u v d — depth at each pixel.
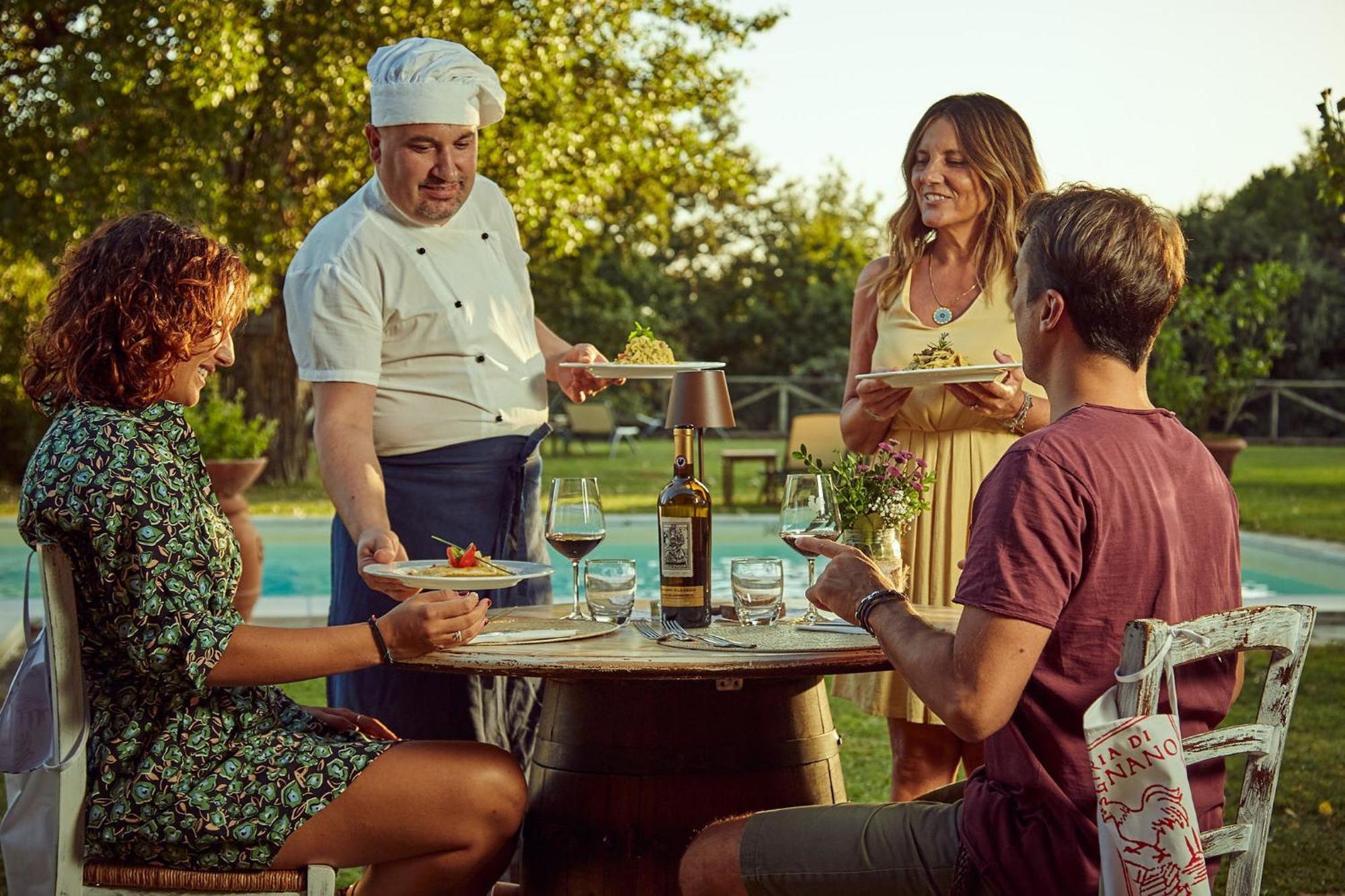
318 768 2.11
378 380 2.95
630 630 2.46
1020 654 1.69
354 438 2.87
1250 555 9.34
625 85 13.94
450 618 2.14
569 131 11.88
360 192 3.07
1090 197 1.84
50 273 11.50
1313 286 21.72
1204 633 1.62
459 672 2.13
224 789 2.08
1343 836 3.65
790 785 2.49
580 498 2.51
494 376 3.08
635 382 24.50
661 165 14.24
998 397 2.79
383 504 2.81
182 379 2.15
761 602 2.47
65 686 1.99
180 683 2.07
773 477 13.12
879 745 4.71
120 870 2.06
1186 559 1.77
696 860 2.04
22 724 2.02
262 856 2.08
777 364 27.66
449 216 2.95
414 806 2.12
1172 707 1.57
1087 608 1.73
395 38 10.77
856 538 2.49
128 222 2.13
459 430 3.02
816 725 2.56
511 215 3.25
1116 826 1.55
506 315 3.14
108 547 1.99
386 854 2.14
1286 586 8.53
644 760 2.44
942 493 2.93
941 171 2.93
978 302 2.97
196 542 2.03
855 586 2.04
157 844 2.06
